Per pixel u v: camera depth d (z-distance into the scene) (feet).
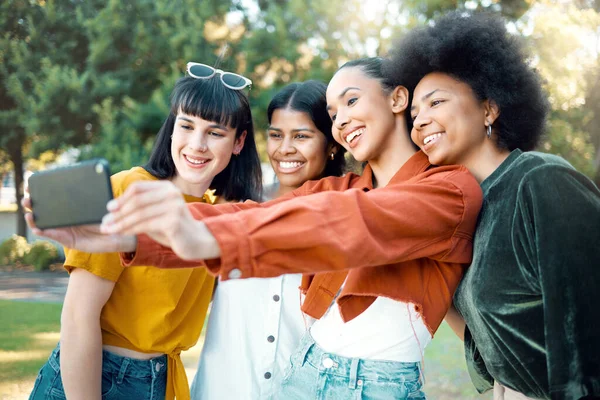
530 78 6.49
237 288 8.68
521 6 40.04
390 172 7.18
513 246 5.70
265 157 44.14
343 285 6.67
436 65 6.36
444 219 5.68
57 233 4.78
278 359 8.57
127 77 46.78
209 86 7.95
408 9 39.22
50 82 46.98
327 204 5.00
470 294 6.05
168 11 45.29
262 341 8.58
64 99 47.78
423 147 6.55
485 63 6.28
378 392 6.49
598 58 41.32
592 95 42.55
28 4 53.01
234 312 8.68
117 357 7.57
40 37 51.57
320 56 41.37
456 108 6.31
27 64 51.19
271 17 42.34
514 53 6.45
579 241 5.46
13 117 53.31
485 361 6.24
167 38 44.88
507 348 5.81
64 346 7.12
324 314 6.95
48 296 37.42
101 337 7.30
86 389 7.11
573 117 41.83
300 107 9.05
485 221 5.98
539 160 5.80
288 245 4.71
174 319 7.72
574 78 39.58
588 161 40.75
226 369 8.67
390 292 6.05
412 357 6.68
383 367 6.53
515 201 5.76
